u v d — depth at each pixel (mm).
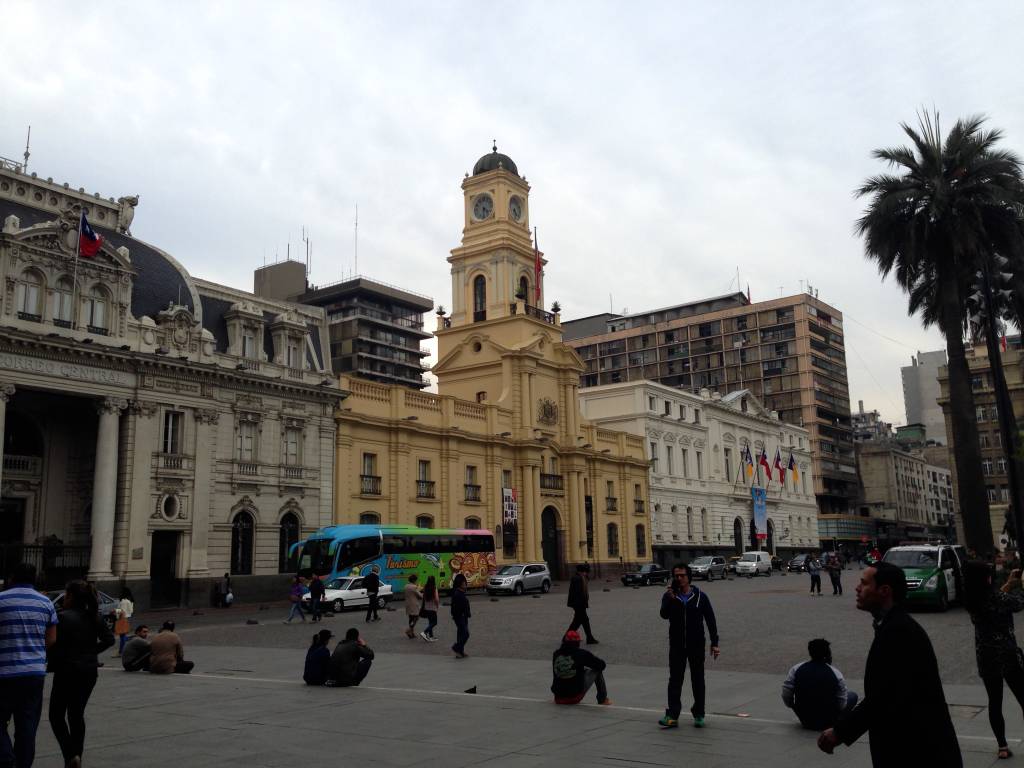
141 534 40188
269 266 89250
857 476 135500
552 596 47250
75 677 9859
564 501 67875
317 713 13484
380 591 39875
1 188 39781
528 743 11211
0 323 36250
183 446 42562
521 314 65875
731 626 27312
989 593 10469
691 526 84188
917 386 175625
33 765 10320
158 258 45594
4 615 8914
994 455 90000
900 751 5789
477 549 50031
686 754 10555
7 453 40531
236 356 45625
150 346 41719
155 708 14070
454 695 15258
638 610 35156
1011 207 36344
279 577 46125
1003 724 10281
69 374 38281
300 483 47969
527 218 72000
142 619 36094
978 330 43750
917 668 5895
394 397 54875
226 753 10734
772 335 128625
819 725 11812
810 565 43344
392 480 53781
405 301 124562
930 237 37250
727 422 93312
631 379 138875
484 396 66312
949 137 37656
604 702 14242
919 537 147875
